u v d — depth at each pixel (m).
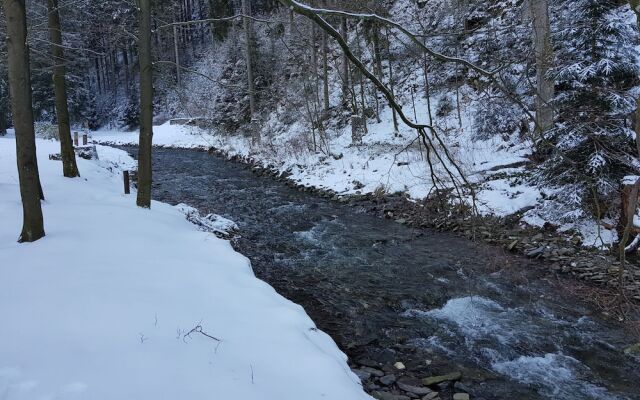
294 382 3.70
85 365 3.42
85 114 44.12
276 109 26.39
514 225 10.20
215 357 3.82
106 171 16.81
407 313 6.82
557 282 7.66
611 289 7.09
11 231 7.09
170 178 19.14
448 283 7.87
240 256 7.14
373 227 11.47
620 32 8.21
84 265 5.61
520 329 6.26
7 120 42.84
